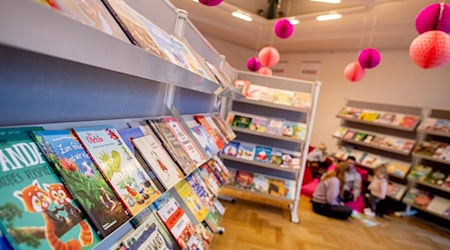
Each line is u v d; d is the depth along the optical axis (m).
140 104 1.37
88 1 0.62
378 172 4.64
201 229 1.69
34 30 0.37
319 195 4.18
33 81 0.72
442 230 4.30
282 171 4.04
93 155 0.79
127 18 0.83
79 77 0.90
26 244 0.50
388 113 5.66
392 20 5.02
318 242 3.20
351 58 6.90
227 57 8.26
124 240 0.92
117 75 1.11
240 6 6.50
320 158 6.07
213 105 3.18
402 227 4.19
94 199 0.70
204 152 1.72
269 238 3.10
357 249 3.19
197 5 5.91
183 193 1.55
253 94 3.79
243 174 3.99
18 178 0.55
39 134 0.67
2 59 0.63
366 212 4.55
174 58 0.99
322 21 5.80
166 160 1.20
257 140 4.08
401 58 6.07
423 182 4.77
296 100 3.77
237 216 3.58
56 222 0.58
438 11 2.41
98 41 0.49
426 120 5.09
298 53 8.03
